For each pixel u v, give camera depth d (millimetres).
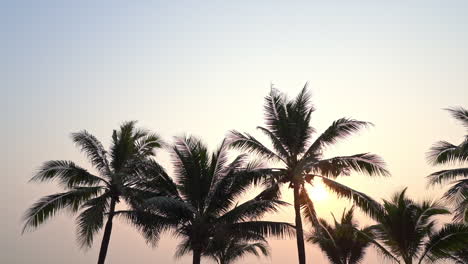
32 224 25391
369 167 24469
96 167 27875
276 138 25953
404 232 22594
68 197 26391
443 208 22438
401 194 23094
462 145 20859
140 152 29422
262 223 23734
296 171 24078
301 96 26969
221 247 27469
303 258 23406
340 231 29547
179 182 26312
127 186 27141
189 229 25469
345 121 25219
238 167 25125
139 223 25172
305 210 25844
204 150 26516
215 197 25531
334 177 25109
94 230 26656
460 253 24578
